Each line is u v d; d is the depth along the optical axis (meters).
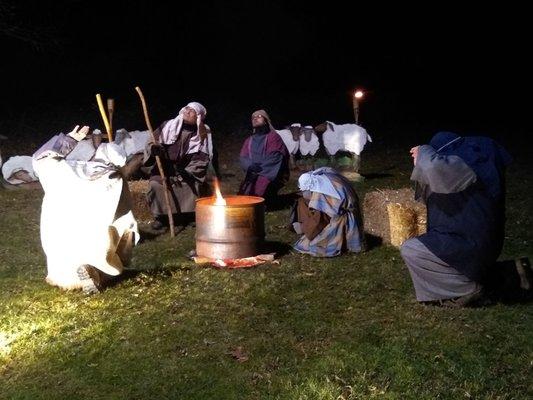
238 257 6.88
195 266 6.83
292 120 17.31
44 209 6.27
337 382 4.59
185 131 8.42
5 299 6.06
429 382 4.57
